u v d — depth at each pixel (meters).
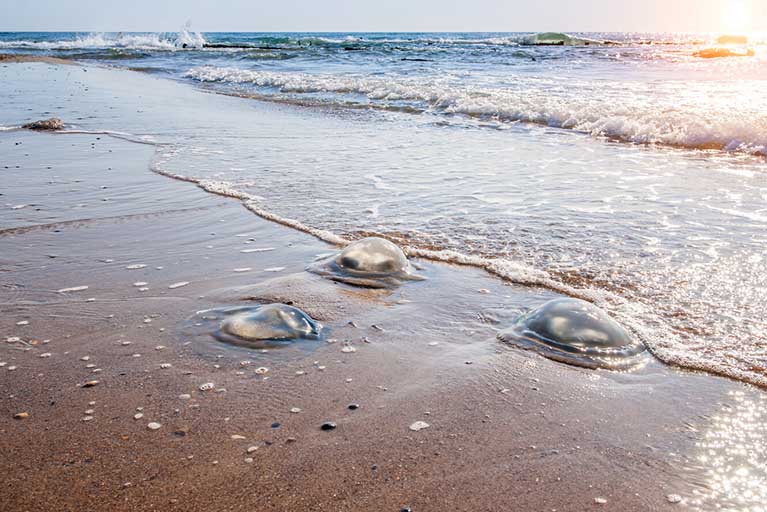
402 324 2.76
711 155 6.33
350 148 6.91
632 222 4.12
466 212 4.43
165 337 2.61
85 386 2.23
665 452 1.86
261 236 3.97
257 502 1.64
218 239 3.91
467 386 2.24
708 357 2.43
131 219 4.33
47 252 3.66
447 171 5.73
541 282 3.18
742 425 1.99
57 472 1.76
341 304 2.96
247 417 2.04
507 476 1.76
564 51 27.62
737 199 4.61
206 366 2.38
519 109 9.05
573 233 3.93
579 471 1.78
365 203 4.70
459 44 37.66
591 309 2.67
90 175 5.61
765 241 3.67
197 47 35.41
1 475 1.74
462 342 2.59
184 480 1.72
